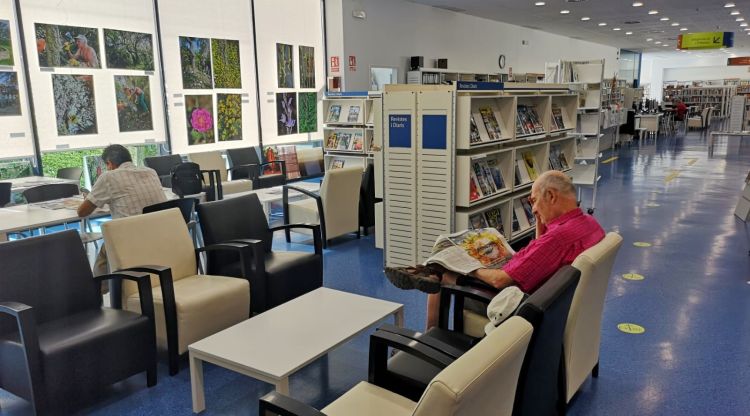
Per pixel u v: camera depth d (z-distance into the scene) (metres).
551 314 1.79
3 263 2.70
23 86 6.24
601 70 7.30
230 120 8.65
